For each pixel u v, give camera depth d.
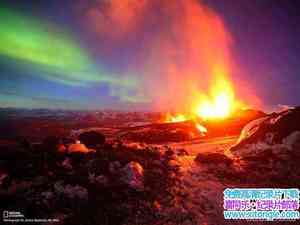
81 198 7.77
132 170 9.64
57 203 7.34
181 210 7.65
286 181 9.95
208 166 12.01
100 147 13.84
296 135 14.30
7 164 9.72
